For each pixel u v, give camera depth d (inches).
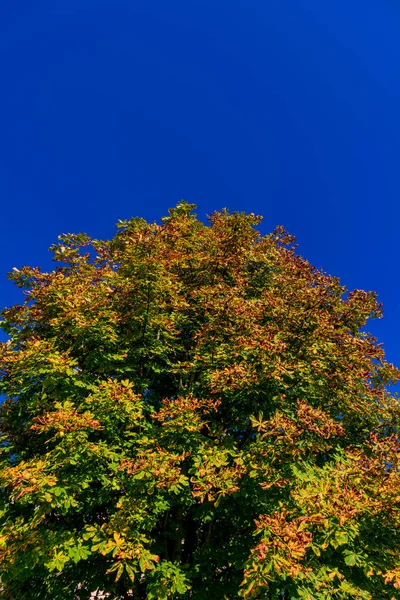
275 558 167.3
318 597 189.6
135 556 195.3
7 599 245.9
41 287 307.4
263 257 390.0
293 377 245.0
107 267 377.1
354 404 289.1
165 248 340.2
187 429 223.8
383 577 202.5
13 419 288.4
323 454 290.7
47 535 213.8
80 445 214.7
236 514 259.8
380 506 190.7
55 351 251.9
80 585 262.8
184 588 217.0
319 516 187.0
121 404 232.2
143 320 295.3
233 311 299.7
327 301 335.6
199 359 283.3
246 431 303.1
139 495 221.3
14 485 195.9
